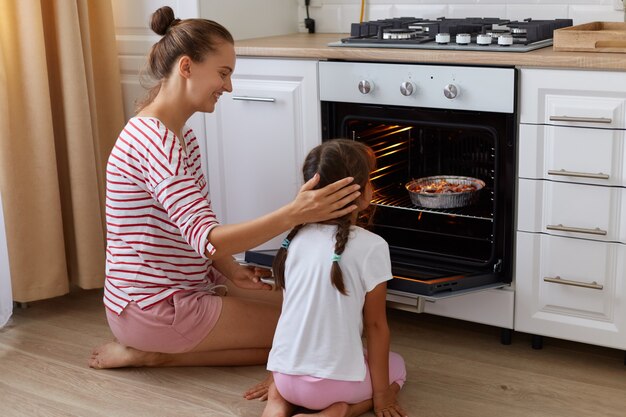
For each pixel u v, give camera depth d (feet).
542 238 8.23
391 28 9.22
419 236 9.38
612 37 7.75
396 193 9.64
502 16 10.05
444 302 8.88
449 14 10.36
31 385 8.30
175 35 7.59
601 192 7.82
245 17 10.46
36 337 9.37
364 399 7.43
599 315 8.11
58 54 9.70
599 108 7.63
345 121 9.07
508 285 8.52
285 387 7.32
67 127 9.83
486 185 9.10
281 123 9.42
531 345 8.78
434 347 8.82
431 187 9.27
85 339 9.29
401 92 8.51
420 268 8.70
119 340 8.41
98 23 10.21
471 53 8.06
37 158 9.73
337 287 7.00
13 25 9.43
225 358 8.45
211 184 10.11
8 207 9.66
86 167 9.95
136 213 7.84
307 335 7.16
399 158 9.57
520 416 7.48
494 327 9.21
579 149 7.82
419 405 7.70
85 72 9.91
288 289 7.30
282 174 9.61
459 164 9.27
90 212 10.07
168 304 8.11
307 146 9.35
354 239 7.16
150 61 7.83
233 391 8.05
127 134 7.72
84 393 8.11
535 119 7.96
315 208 6.93
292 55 9.08
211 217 7.29
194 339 8.17
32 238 9.89
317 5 11.25
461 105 8.27
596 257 7.98
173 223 7.93
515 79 7.93
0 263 9.47
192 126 10.00
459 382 8.09
